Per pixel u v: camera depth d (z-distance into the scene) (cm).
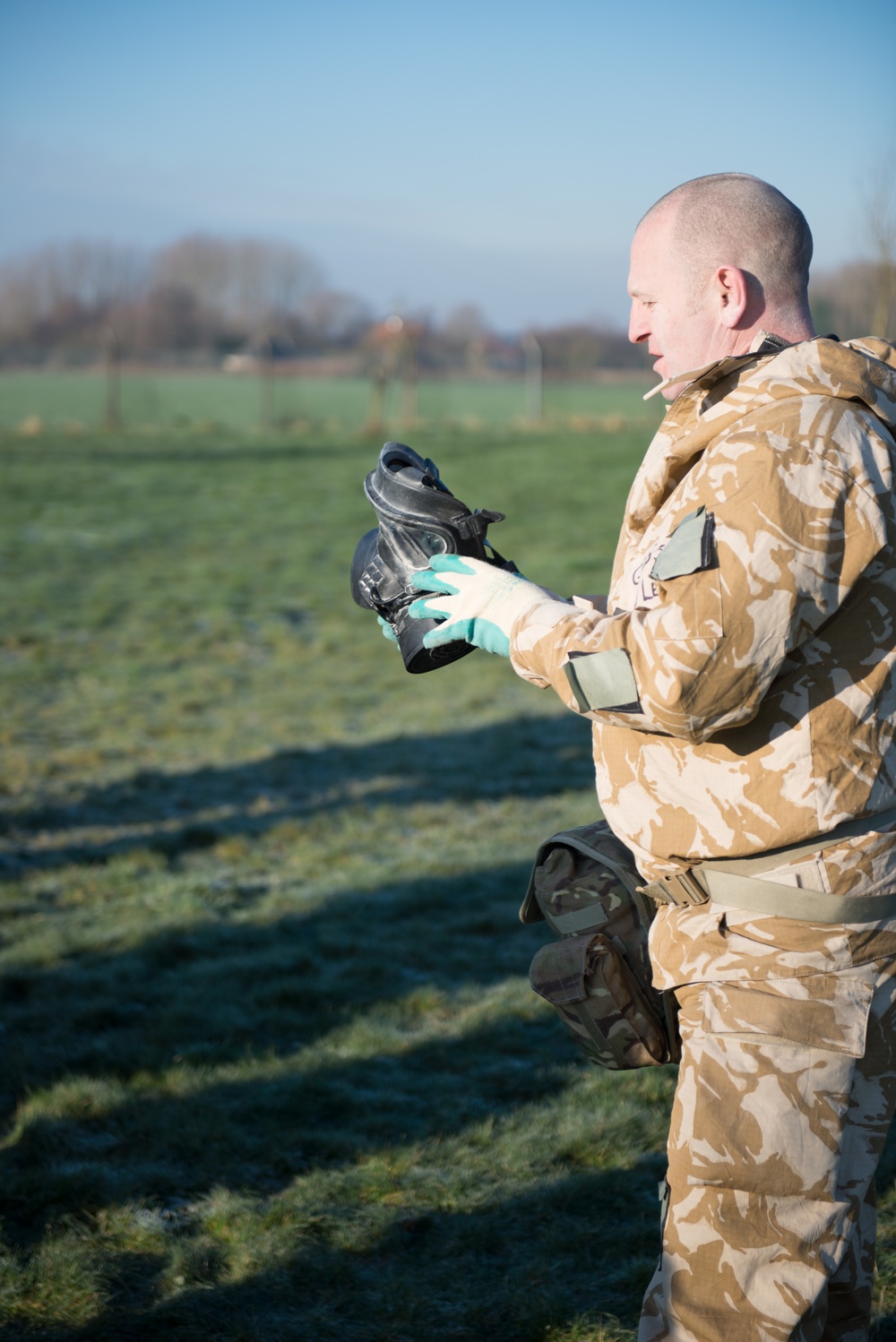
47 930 461
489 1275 260
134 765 695
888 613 166
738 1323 167
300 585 1275
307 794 645
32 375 6944
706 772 170
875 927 171
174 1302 249
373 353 6131
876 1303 241
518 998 402
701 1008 175
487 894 500
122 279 9344
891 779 170
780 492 156
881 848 170
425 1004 399
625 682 159
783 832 167
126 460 2348
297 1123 323
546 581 1239
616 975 194
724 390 175
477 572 184
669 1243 172
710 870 175
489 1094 342
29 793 640
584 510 1767
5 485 1967
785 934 170
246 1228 274
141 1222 277
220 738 751
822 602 157
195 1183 296
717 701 156
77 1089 332
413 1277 259
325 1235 273
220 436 2931
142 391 5550
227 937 458
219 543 1516
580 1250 267
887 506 162
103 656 970
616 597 188
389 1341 238
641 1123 320
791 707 166
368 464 2341
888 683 167
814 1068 167
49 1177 290
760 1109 167
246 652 994
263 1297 251
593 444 2761
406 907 487
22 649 989
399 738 750
